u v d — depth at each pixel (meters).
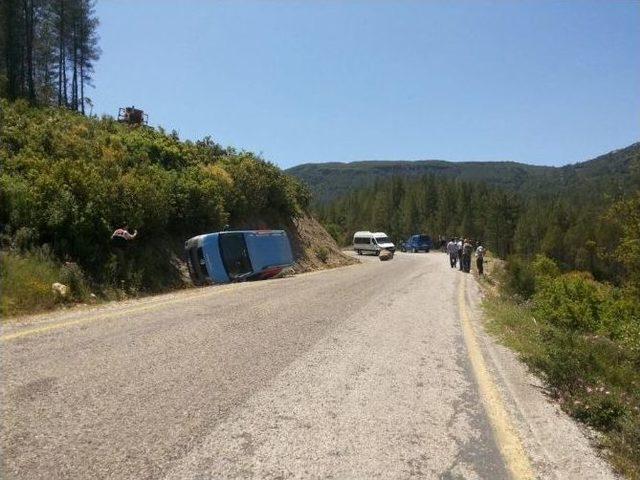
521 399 5.67
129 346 7.08
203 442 4.11
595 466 4.07
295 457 3.94
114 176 18.62
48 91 53.62
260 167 31.36
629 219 21.98
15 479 3.40
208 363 6.39
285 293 14.09
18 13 46.69
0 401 4.77
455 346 8.20
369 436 4.41
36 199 14.89
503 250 111.69
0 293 10.62
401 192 147.50
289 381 5.82
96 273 14.96
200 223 21.75
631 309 18.48
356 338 8.38
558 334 10.24
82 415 4.53
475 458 4.09
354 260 38.59
